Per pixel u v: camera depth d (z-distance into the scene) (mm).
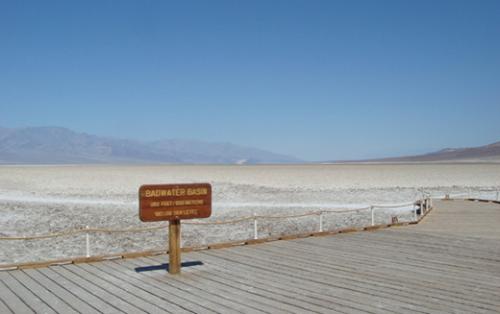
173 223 9609
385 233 14773
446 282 8766
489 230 15719
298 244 12766
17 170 80250
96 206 31266
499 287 8414
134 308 7383
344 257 11047
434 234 14547
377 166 98875
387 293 8062
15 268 9961
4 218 25719
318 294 8023
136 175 68188
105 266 10242
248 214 27531
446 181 57281
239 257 11062
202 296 7977
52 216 26812
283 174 71750
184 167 104812
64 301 7770
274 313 7062
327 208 30344
